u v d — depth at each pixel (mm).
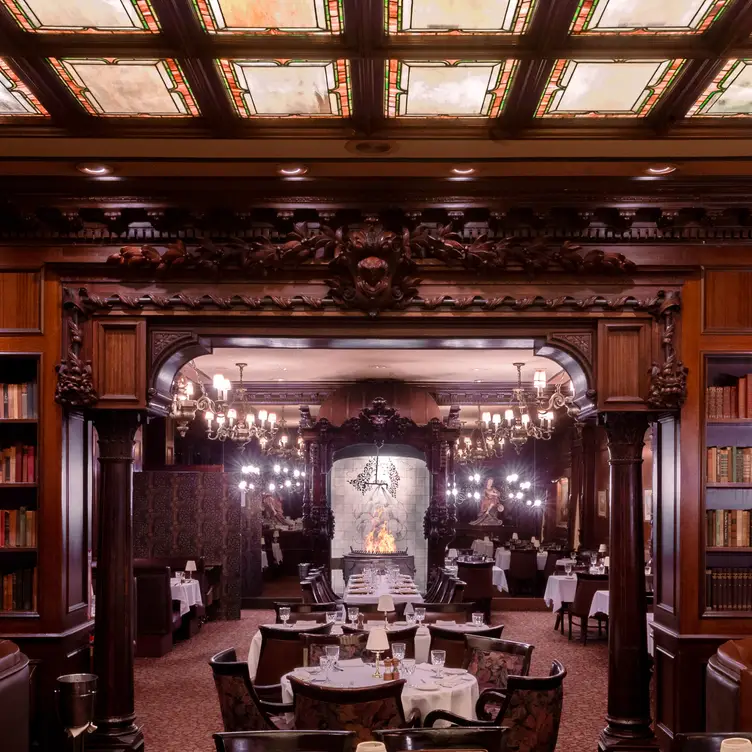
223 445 23156
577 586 12328
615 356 6496
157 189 6023
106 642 6398
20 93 4801
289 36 4152
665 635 6523
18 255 6418
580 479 18703
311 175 6016
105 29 4109
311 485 15578
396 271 6398
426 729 3848
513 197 6074
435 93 4758
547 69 4426
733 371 6848
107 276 6488
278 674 7422
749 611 6387
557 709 5508
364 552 17312
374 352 11961
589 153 5629
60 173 5945
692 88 4645
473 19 4020
